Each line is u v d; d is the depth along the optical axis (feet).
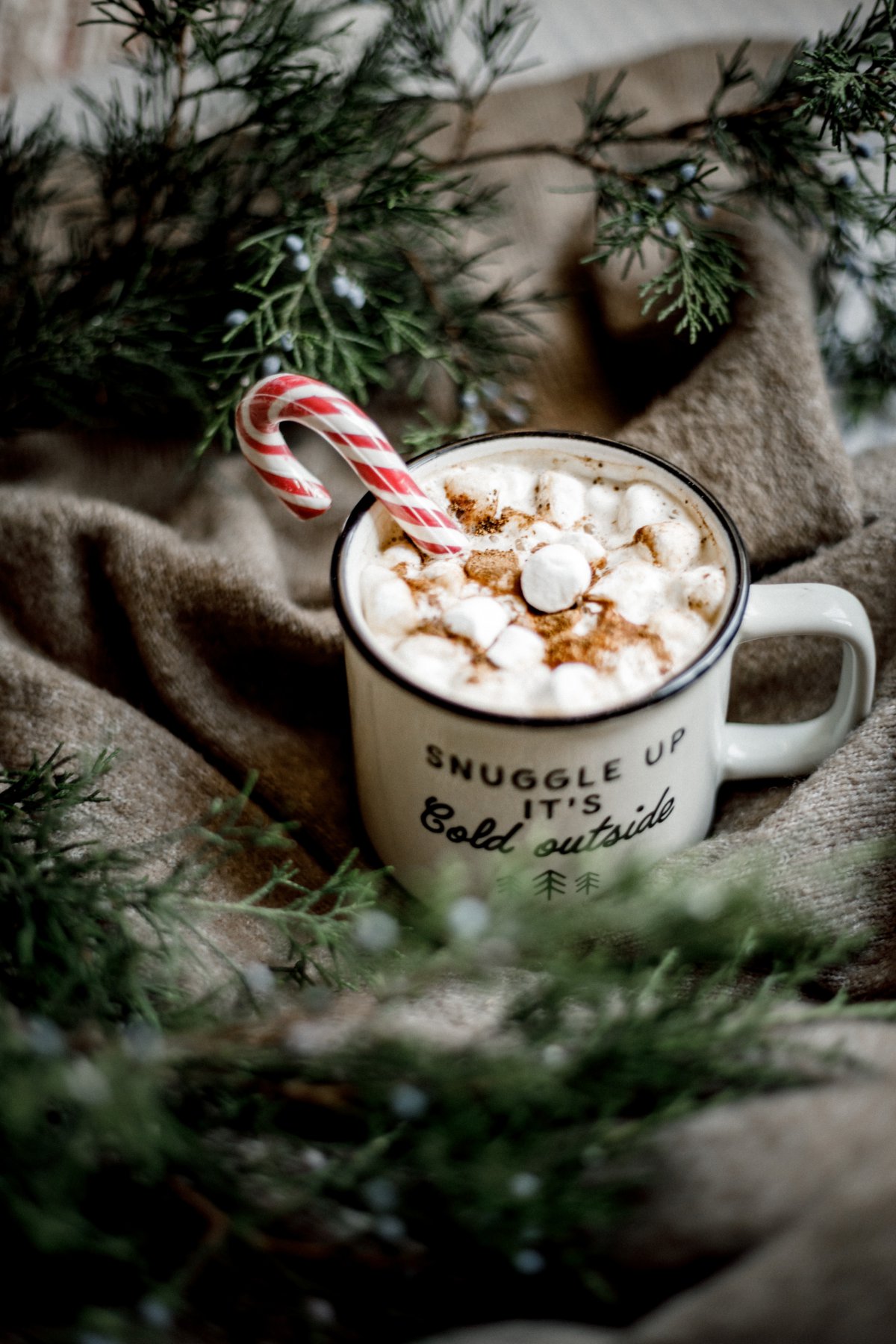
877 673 1.58
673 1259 1.14
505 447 1.47
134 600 1.65
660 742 1.34
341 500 1.79
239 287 1.58
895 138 1.86
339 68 1.80
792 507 1.65
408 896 1.49
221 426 1.77
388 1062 1.14
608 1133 1.15
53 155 1.80
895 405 1.88
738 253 1.75
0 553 1.67
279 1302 1.16
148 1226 1.18
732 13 2.18
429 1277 1.17
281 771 1.61
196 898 1.44
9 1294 1.14
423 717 1.32
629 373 1.86
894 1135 1.14
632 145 1.90
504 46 1.84
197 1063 1.17
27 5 2.11
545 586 1.36
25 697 1.56
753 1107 1.18
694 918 1.19
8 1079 1.09
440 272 1.83
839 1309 1.07
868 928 1.39
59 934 1.25
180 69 1.67
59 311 1.76
